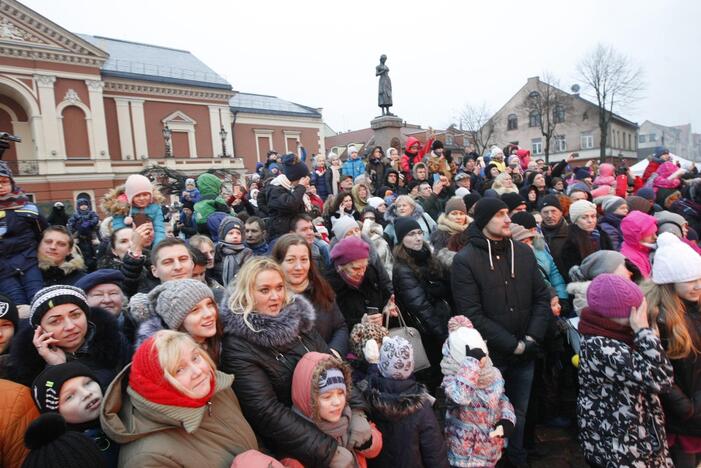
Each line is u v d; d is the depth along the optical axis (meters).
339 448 1.85
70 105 24.06
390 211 4.96
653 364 1.99
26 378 1.84
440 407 3.35
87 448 1.43
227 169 29.78
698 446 2.25
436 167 8.01
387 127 10.99
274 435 1.85
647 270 3.34
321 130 38.69
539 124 39.12
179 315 1.86
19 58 22.31
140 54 30.45
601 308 2.15
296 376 1.92
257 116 34.34
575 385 3.62
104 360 1.96
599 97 31.78
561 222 3.96
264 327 1.97
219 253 3.57
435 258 3.36
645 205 4.47
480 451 2.30
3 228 2.78
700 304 2.34
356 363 2.61
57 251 2.92
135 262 2.65
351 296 3.03
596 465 2.22
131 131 27.06
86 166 24.42
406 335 2.89
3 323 1.95
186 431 1.59
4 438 1.58
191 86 29.33
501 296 2.80
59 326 1.87
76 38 23.70
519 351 2.72
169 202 21.34
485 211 2.81
